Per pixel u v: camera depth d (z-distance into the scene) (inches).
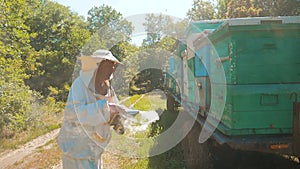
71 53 1055.0
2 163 298.8
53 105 699.4
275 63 168.7
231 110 166.4
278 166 201.0
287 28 164.9
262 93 165.5
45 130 454.3
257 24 163.2
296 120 163.3
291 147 159.2
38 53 976.9
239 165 205.0
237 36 166.7
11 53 432.1
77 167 114.6
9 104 421.1
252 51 167.3
